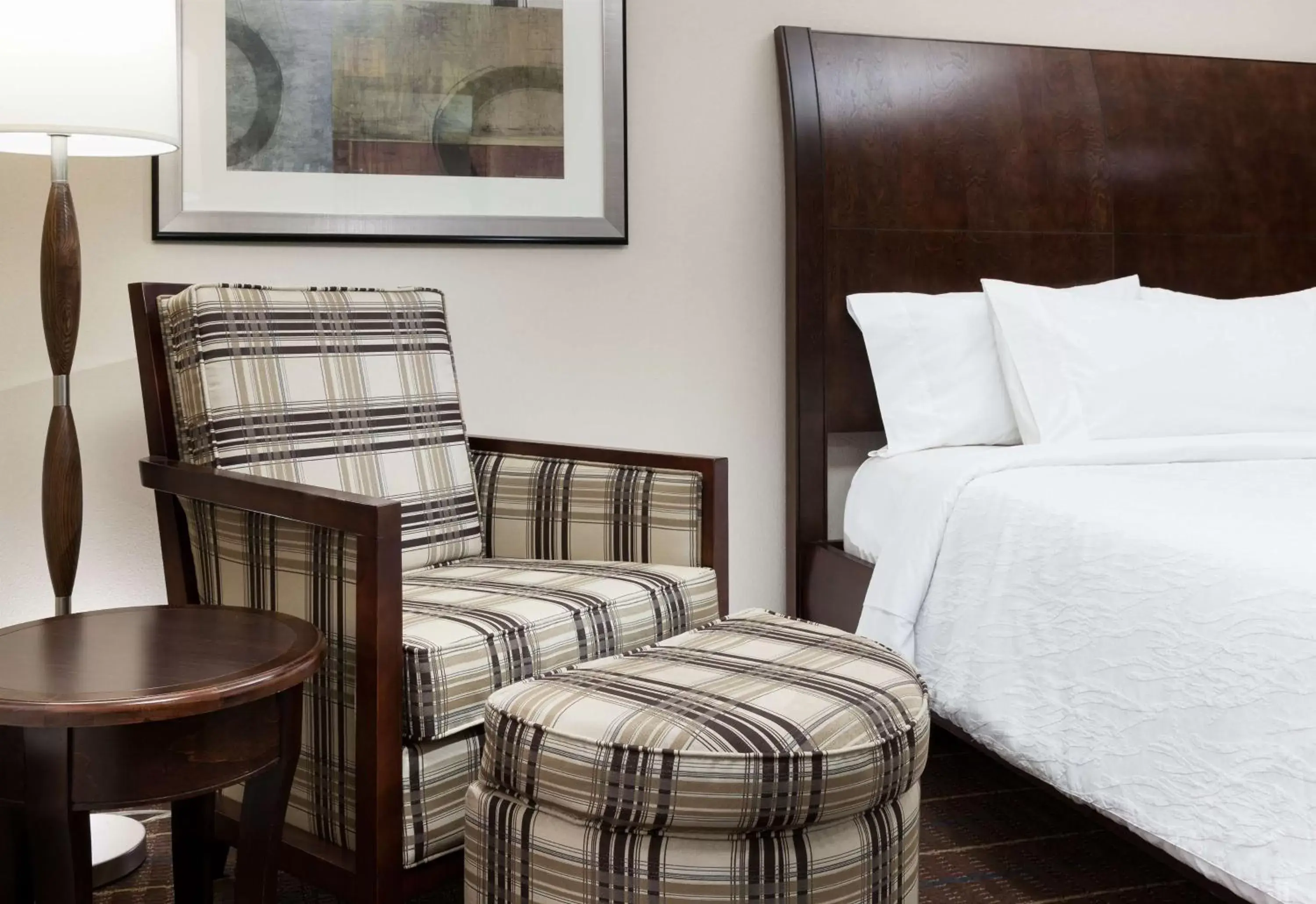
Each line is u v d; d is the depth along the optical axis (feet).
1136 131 9.75
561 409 8.92
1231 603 5.00
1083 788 5.68
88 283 7.82
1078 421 8.10
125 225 7.86
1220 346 8.35
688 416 9.24
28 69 5.53
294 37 8.11
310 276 8.27
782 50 9.04
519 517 7.09
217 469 5.86
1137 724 5.38
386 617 4.81
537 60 8.63
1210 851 4.88
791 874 4.18
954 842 6.61
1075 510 6.24
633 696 4.51
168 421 6.40
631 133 8.94
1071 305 8.48
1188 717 5.09
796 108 8.95
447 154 8.48
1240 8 10.39
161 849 6.55
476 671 5.06
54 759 3.95
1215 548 5.27
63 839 3.99
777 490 9.51
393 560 4.83
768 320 9.38
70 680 4.10
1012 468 7.29
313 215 8.20
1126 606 5.58
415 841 4.95
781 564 9.58
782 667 4.85
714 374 9.28
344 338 6.75
